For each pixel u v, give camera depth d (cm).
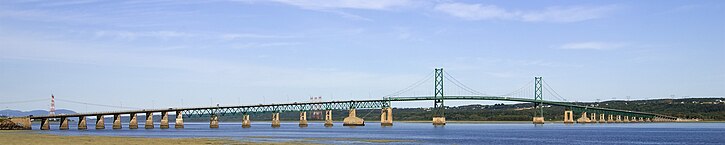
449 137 19250
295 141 15300
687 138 19700
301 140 15838
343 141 15588
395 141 15988
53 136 16362
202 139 15138
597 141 17762
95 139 14725
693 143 16912
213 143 13612
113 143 13312
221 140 14825
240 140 15188
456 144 15225
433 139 17638
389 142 15450
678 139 19075
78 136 16500
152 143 13388
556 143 16625
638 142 17312
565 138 19475
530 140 18062
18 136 16325
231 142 14112
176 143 13450
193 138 15912
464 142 16450
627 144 16375
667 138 19738
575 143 16700
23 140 14162
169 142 13750
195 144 13262
